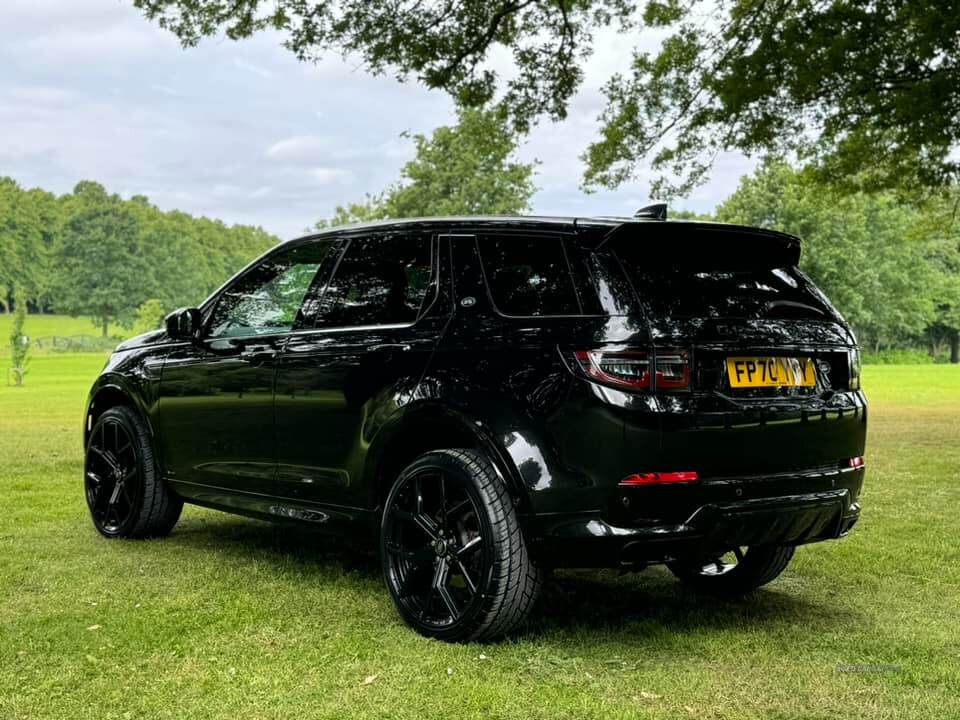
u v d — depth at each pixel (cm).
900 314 7712
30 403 2230
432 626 367
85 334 14400
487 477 353
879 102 1112
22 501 689
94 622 384
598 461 334
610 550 334
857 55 1066
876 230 7581
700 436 339
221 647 354
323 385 422
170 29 1117
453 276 391
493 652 351
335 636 369
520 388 350
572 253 361
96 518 568
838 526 385
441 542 366
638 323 340
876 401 2116
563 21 1243
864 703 305
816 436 371
